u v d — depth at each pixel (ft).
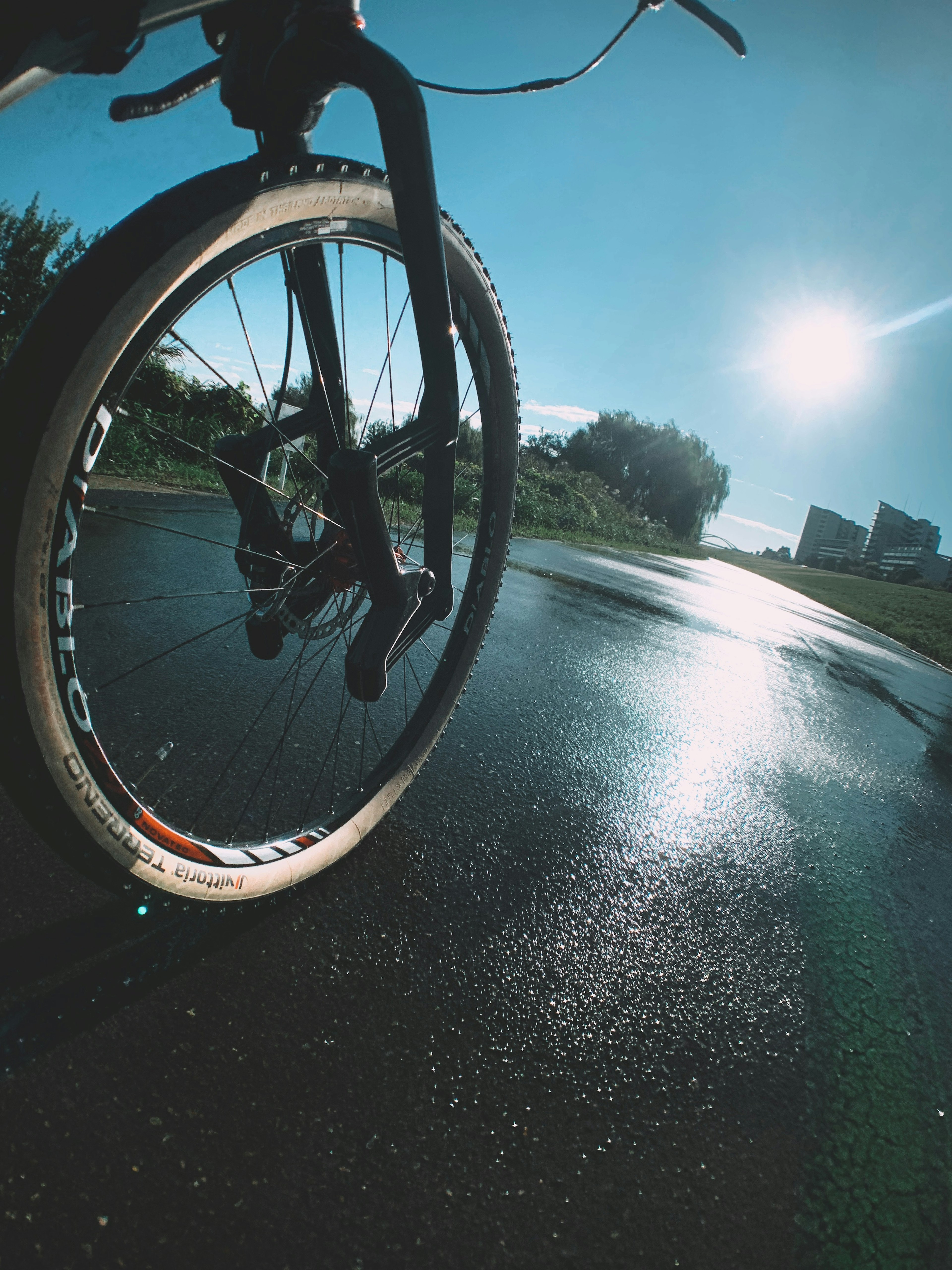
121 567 14.16
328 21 3.56
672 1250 3.82
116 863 3.89
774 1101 5.07
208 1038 4.33
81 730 3.54
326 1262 3.32
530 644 17.13
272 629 4.79
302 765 7.92
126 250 3.22
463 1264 3.47
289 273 4.53
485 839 7.58
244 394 4.48
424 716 6.64
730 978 6.35
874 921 8.07
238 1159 3.68
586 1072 4.88
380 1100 4.24
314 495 5.10
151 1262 3.12
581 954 6.14
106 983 4.52
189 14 3.12
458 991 5.31
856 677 26.96
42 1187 3.29
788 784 12.14
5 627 3.10
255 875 5.01
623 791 9.89
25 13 2.49
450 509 5.11
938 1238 4.26
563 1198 3.94
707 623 30.94
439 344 4.45
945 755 17.79
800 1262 3.93
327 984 5.02
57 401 3.08
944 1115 5.29
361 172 4.32
